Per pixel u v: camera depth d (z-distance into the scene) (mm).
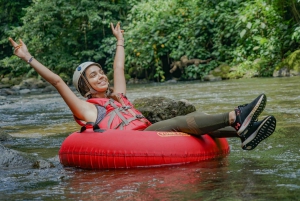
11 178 2912
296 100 6273
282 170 2633
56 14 19219
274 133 3953
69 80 18234
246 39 13344
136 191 2373
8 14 21359
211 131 3127
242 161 2975
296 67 11445
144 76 16672
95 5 18859
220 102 6863
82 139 3172
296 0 12414
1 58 21312
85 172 3000
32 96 12758
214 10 14898
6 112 7977
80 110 3299
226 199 2104
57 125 5691
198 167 2875
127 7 18906
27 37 19297
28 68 19156
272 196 2111
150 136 3059
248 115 2963
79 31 19406
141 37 15586
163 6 16172
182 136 3119
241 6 14656
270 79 10930
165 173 2766
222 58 14531
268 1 12844
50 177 2895
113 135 3088
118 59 4012
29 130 5367
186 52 14758
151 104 4758
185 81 14211
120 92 3762
